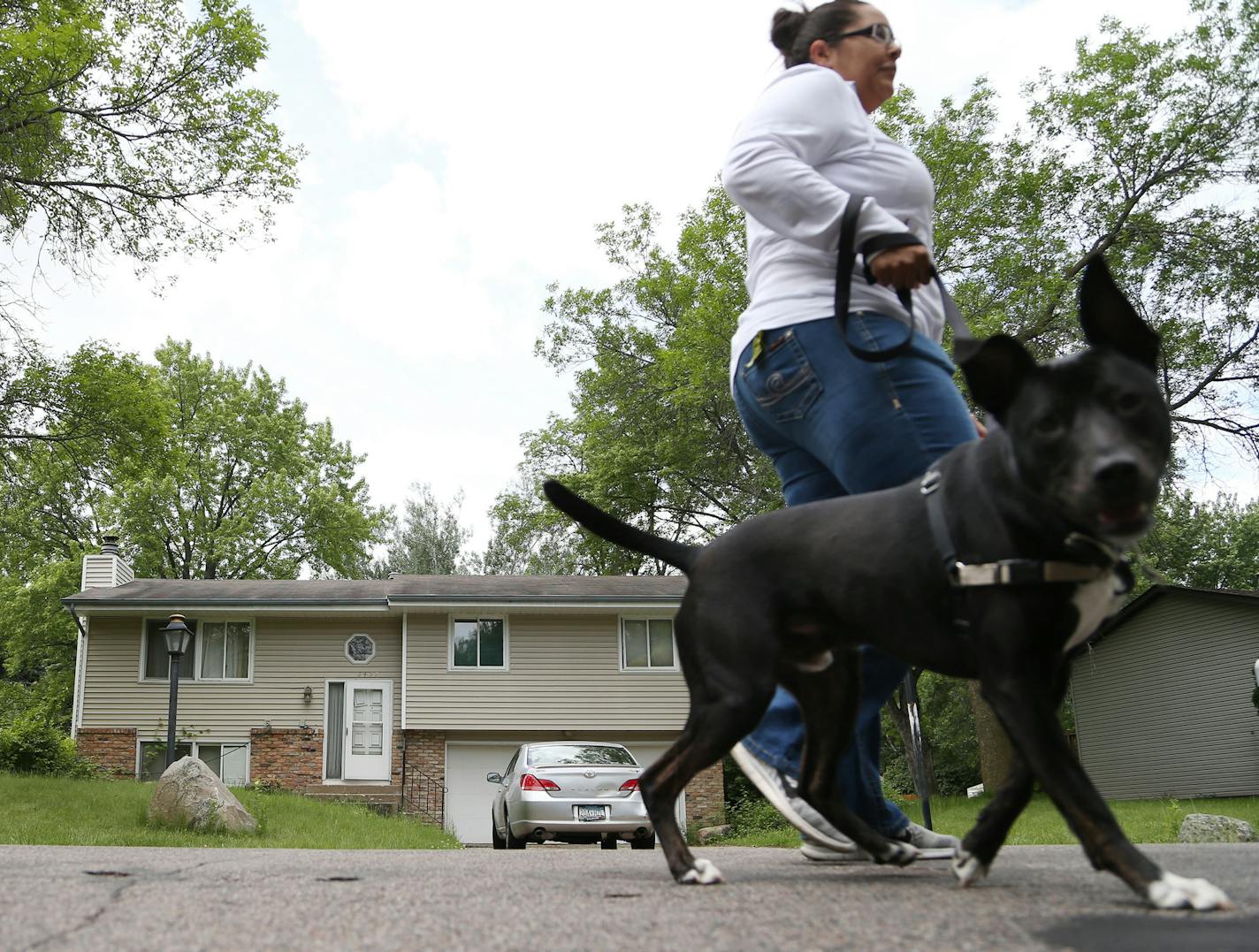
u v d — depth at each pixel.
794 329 2.81
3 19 14.26
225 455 36.22
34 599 32.41
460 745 20.81
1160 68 19.69
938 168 20.08
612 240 27.86
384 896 1.93
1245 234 19.91
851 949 1.34
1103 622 1.88
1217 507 38.66
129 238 16.39
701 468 27.17
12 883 2.15
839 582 2.13
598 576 24.34
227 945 1.45
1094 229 20.81
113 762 20.42
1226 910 1.52
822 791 2.67
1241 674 21.22
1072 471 1.65
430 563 44.50
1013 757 1.99
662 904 1.80
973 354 1.75
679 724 20.91
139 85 16.05
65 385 17.66
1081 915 1.54
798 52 3.28
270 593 21.83
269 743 20.67
